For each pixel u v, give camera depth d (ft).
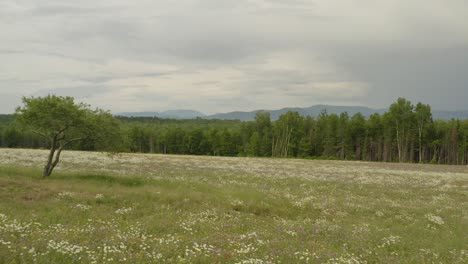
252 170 175.32
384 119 385.09
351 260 40.52
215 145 448.24
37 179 89.97
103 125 101.09
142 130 487.20
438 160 386.93
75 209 60.70
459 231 65.16
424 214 81.56
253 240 47.01
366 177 161.68
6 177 85.87
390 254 46.75
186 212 65.98
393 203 94.48
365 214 80.53
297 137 422.00
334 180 144.46
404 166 258.37
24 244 34.27
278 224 61.67
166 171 149.59
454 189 131.13
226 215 66.28
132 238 41.75
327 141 399.03
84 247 35.96
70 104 95.96
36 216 53.06
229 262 36.17
